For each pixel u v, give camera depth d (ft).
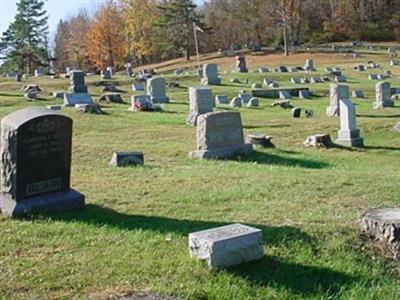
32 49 261.65
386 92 94.43
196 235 19.93
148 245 21.27
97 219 24.71
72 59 291.38
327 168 45.93
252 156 50.37
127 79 137.59
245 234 19.89
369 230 22.99
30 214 24.91
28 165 25.29
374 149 58.65
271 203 28.07
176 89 122.83
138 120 71.97
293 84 132.77
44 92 106.42
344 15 278.67
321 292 18.81
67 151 26.50
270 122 73.00
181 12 251.39
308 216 25.26
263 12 275.80
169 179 34.45
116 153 42.52
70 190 26.78
